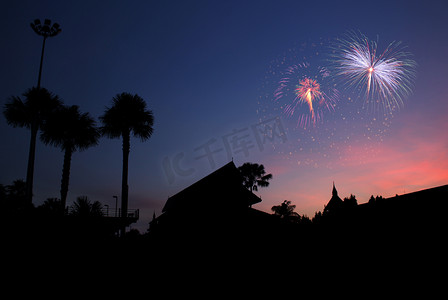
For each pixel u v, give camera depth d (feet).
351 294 34.71
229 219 77.92
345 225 68.64
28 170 69.82
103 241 44.16
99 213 44.65
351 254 55.42
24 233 37.09
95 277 38.58
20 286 30.81
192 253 61.57
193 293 36.86
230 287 39.75
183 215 85.15
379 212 67.00
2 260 33.53
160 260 56.90
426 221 56.13
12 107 81.15
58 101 87.81
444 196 59.67
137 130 89.61
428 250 47.85
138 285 39.50
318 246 63.41
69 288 33.55
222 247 64.49
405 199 66.95
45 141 87.10
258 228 74.08
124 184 82.38
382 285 37.35
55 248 37.78
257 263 54.65
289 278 44.55
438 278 37.04
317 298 33.76
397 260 47.29
